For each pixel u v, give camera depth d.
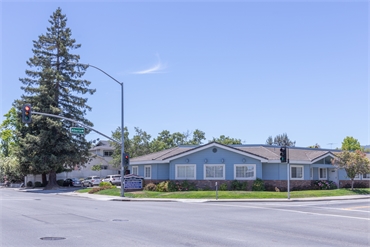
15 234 13.20
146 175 44.25
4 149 91.69
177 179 40.22
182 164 40.19
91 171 76.44
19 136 57.78
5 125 81.56
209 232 14.12
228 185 38.88
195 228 15.11
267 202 30.36
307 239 12.91
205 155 39.81
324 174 44.78
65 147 55.34
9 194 43.44
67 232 13.70
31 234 13.22
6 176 80.62
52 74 56.84
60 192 48.59
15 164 60.88
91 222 16.55
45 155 55.28
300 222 17.42
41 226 15.20
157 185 40.16
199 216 19.45
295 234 13.93
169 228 15.02
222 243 11.95
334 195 37.09
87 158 61.47
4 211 21.34
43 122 55.97
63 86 58.62
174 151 44.62
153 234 13.48
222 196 33.56
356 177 46.78
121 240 12.17
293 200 31.77
